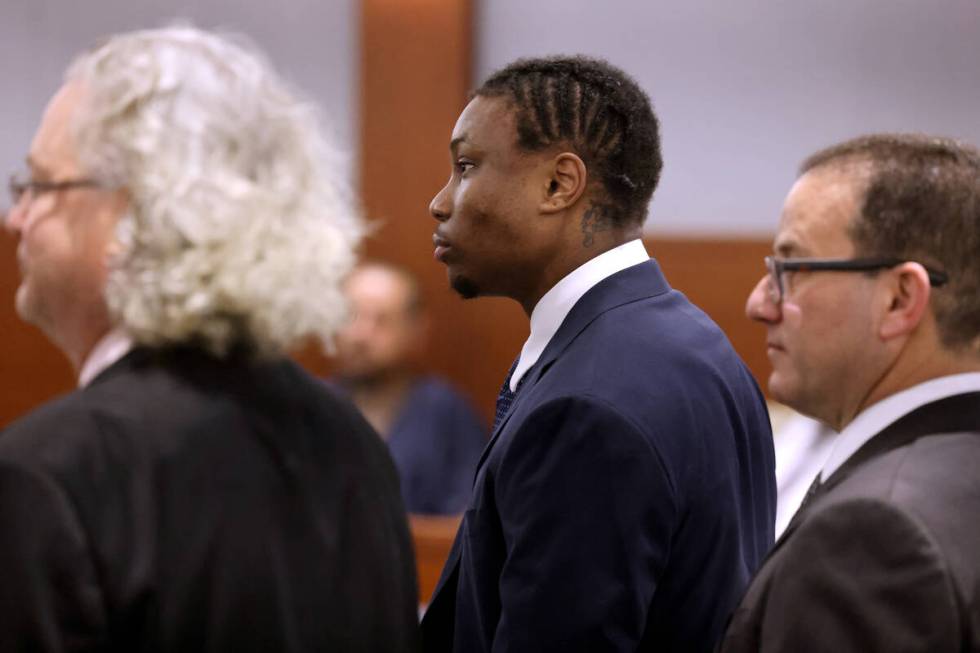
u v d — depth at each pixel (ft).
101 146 11.90
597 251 18.15
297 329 12.14
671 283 52.13
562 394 16.39
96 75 12.26
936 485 12.21
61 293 12.17
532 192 17.90
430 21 53.93
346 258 12.92
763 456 18.70
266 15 56.24
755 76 51.62
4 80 57.88
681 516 16.48
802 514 13.24
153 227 11.62
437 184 54.24
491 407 54.39
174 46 12.50
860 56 50.67
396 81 54.39
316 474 12.47
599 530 15.85
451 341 54.44
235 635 11.26
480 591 17.13
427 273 54.49
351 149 55.26
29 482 10.61
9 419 58.13
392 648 12.76
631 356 16.80
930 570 11.59
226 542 11.37
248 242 11.84
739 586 17.21
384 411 48.08
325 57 55.77
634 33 52.75
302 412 12.73
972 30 49.65
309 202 12.66
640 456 15.96
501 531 17.16
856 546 12.00
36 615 10.30
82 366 12.64
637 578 15.83
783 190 51.60
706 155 52.16
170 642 10.93
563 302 18.11
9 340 57.82
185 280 11.53
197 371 12.01
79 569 10.50
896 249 13.39
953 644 11.43
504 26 54.19
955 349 13.46
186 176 11.78
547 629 15.78
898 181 13.50
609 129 18.02
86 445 10.99
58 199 12.04
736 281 51.55
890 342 13.48
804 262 13.75
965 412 13.10
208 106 12.17
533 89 18.03
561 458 16.08
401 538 13.47
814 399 14.06
